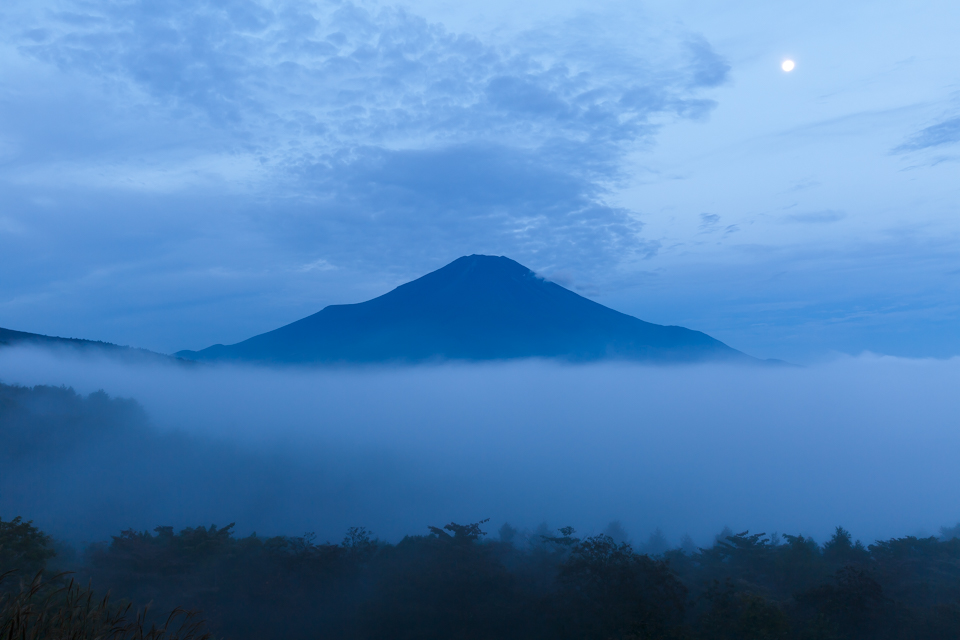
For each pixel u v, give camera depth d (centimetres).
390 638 3145
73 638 582
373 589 3481
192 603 3023
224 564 3422
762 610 2580
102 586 2962
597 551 3005
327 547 3641
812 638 2572
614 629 2709
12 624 574
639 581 2872
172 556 3369
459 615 3089
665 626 2659
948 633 2598
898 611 2739
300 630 3272
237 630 3153
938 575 3375
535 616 3050
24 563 2384
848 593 2739
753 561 3772
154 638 638
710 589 2806
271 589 3316
